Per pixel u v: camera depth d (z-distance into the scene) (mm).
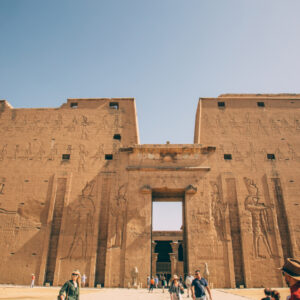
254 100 34719
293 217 29031
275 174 30891
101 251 28281
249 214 29156
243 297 17688
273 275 26938
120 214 29172
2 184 30984
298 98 34750
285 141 32500
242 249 27844
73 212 29547
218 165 31141
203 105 34406
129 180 30531
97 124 33750
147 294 20422
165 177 30547
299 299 3842
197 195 29781
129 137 33031
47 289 22859
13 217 29625
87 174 31172
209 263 27219
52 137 33156
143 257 27453
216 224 28656
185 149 31562
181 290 14281
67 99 35281
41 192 30625
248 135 32812
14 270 27656
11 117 34250
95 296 18078
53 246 28609
